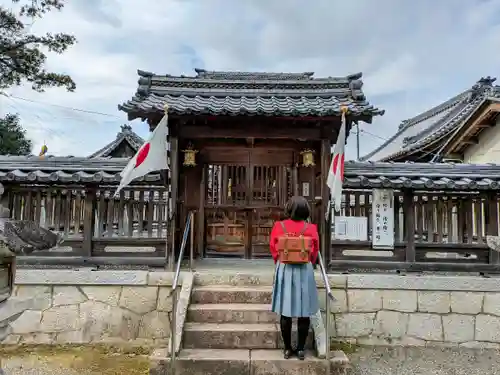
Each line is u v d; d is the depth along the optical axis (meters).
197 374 4.59
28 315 5.89
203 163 7.84
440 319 5.99
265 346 5.03
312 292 4.62
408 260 6.49
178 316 5.17
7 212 3.06
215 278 6.14
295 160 7.82
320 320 5.18
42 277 5.94
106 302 5.98
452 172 6.80
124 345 5.88
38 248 2.93
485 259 6.52
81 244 6.42
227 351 4.91
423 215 6.76
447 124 15.63
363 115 6.07
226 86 7.47
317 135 6.55
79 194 6.56
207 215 8.20
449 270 6.45
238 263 7.39
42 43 17.36
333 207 6.41
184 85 7.38
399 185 6.23
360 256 6.52
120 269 6.39
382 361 5.39
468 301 6.02
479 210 6.58
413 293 6.04
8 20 16.58
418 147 16.08
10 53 16.59
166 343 5.88
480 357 5.59
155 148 5.57
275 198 7.94
